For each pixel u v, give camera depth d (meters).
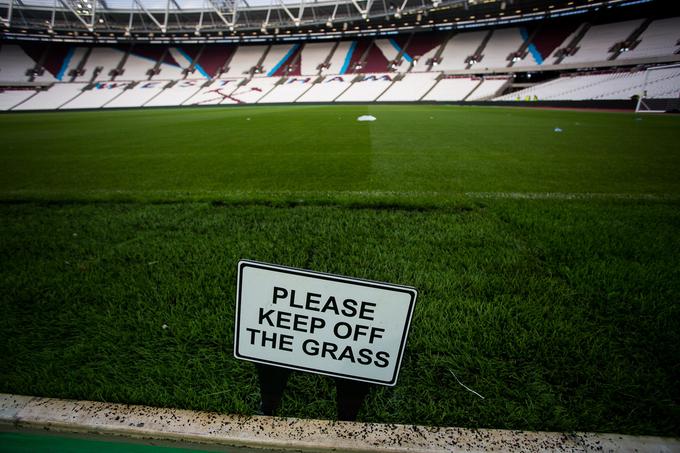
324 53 48.31
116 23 47.06
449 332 1.92
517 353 1.76
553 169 6.36
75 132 14.39
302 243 3.12
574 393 1.55
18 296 2.31
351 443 1.31
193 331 1.91
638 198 4.45
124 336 1.90
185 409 1.45
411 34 46.56
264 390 1.32
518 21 40.28
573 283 2.44
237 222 3.65
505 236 3.25
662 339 1.88
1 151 9.30
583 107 26.44
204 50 51.28
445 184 5.33
